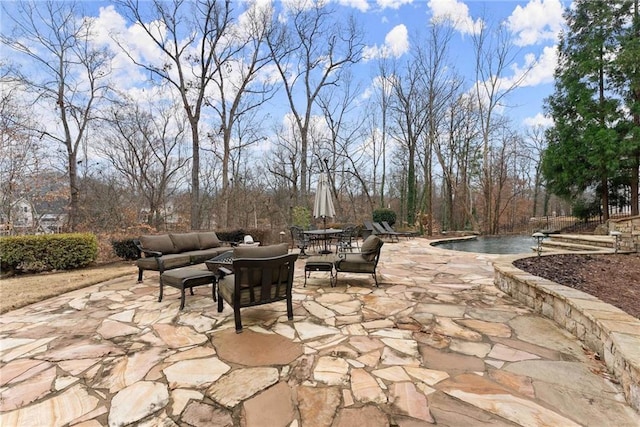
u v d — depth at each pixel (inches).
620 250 245.4
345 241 335.9
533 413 66.8
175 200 712.4
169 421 66.2
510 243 473.7
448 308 139.7
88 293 175.5
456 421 64.6
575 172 447.2
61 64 448.8
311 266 181.9
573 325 109.1
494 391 74.9
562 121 455.5
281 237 443.5
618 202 470.0
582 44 448.8
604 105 419.2
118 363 91.7
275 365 89.0
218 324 122.6
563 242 344.5
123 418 67.3
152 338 109.7
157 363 91.2
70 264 256.7
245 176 778.8
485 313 132.6
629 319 91.7
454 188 797.9
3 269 232.4
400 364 88.6
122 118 553.6
